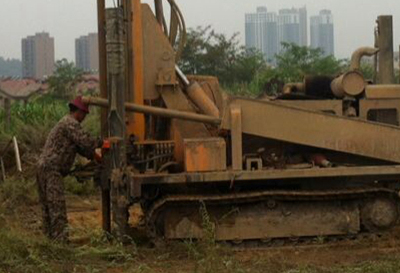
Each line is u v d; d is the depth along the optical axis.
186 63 31.92
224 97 8.92
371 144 8.57
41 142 16.48
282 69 27.22
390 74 9.88
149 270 7.42
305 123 8.47
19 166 12.88
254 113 8.38
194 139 8.27
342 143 8.53
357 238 8.65
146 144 8.55
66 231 8.60
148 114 8.59
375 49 9.66
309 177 8.43
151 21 8.75
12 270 7.33
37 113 19.95
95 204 12.67
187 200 8.23
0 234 7.89
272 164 8.64
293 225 8.53
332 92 9.39
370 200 8.64
